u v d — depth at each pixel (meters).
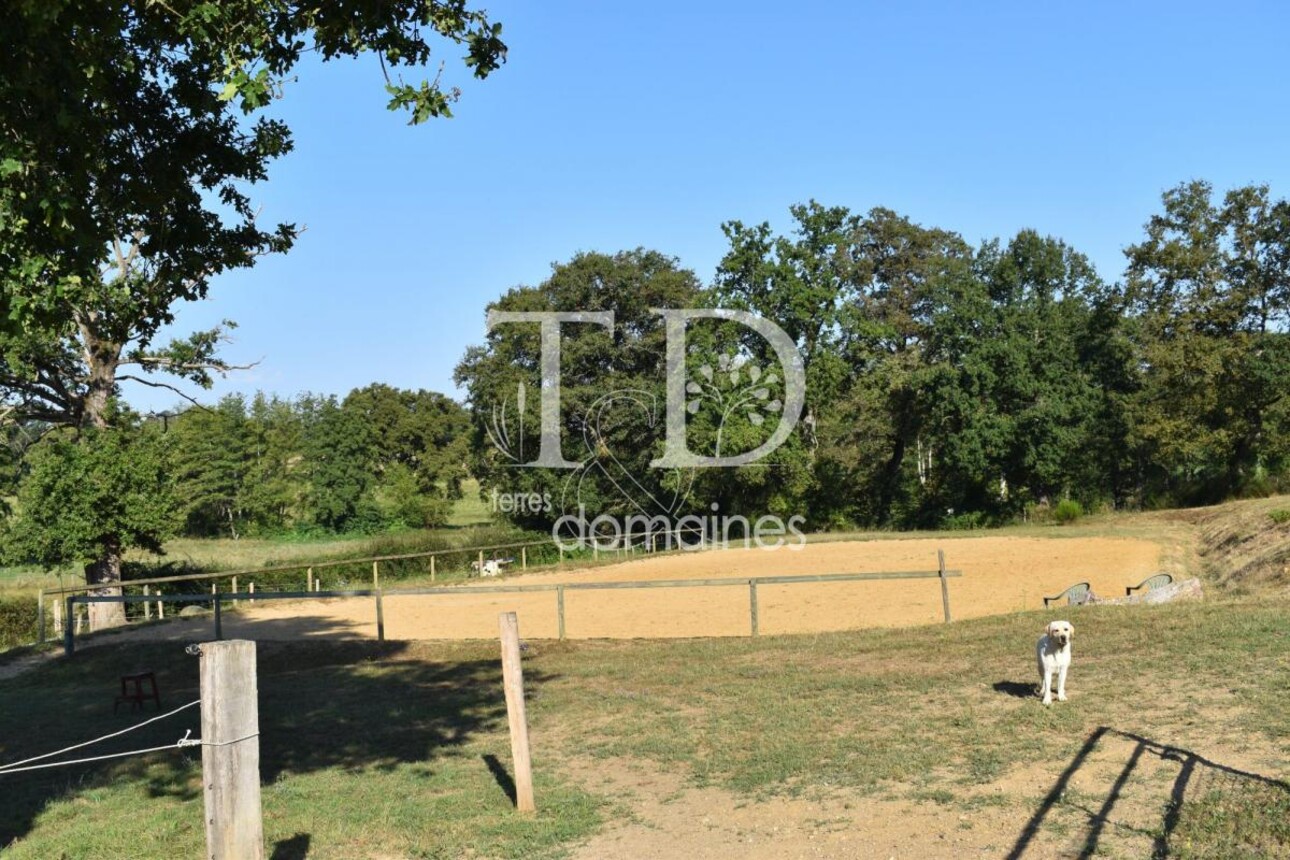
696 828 8.65
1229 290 54.97
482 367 53.22
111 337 11.87
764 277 50.66
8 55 8.13
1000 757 9.55
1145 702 10.80
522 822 9.13
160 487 30.62
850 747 10.57
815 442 56.41
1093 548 36.94
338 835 8.99
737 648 18.00
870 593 27.70
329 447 79.56
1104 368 63.66
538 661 18.52
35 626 30.08
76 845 9.08
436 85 9.76
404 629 24.86
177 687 19.08
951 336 57.75
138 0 9.43
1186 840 6.96
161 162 10.84
